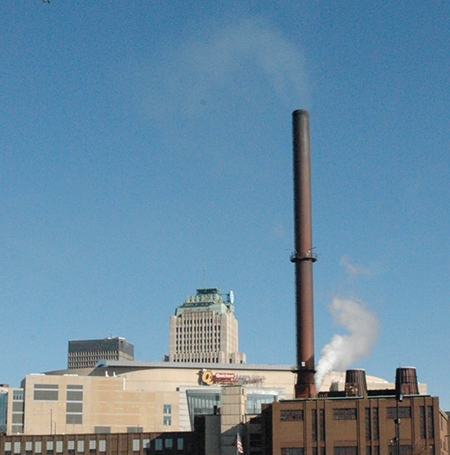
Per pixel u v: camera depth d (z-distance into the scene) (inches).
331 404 6545.3
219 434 7190.0
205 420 7244.1
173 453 7824.8
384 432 6417.3
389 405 6466.5
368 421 6466.5
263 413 6732.3
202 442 7308.1
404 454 6353.3
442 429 6815.9
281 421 6569.9
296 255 7849.4
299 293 7795.3
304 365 7628.0
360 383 7760.8
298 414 6569.9
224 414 7091.5
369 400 6496.1
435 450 6318.9
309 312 7746.1
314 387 7618.1
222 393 7140.8
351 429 6471.5
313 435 6501.0
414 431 6382.9
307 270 7819.9
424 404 6412.4
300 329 7726.4
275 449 6520.7
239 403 7081.7
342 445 6446.9
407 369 7790.4
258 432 7007.9
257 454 6963.6
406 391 7696.9
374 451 6397.6
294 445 6505.9
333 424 6496.1
